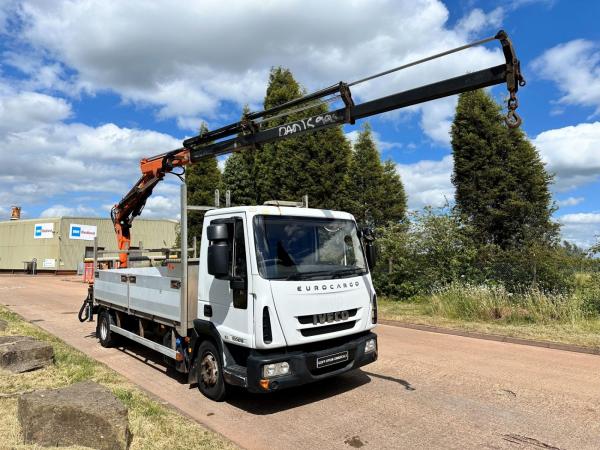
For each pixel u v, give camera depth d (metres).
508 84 4.56
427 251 15.51
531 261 12.90
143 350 9.03
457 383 6.62
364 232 6.58
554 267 12.59
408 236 16.00
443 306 12.71
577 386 6.44
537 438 4.70
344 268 6.07
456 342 9.64
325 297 5.57
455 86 5.01
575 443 4.57
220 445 4.36
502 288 12.46
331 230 6.12
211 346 5.95
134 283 7.96
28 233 44.03
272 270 5.32
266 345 5.10
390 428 4.99
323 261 5.86
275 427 5.04
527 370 7.32
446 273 14.80
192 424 4.86
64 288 25.09
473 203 15.38
